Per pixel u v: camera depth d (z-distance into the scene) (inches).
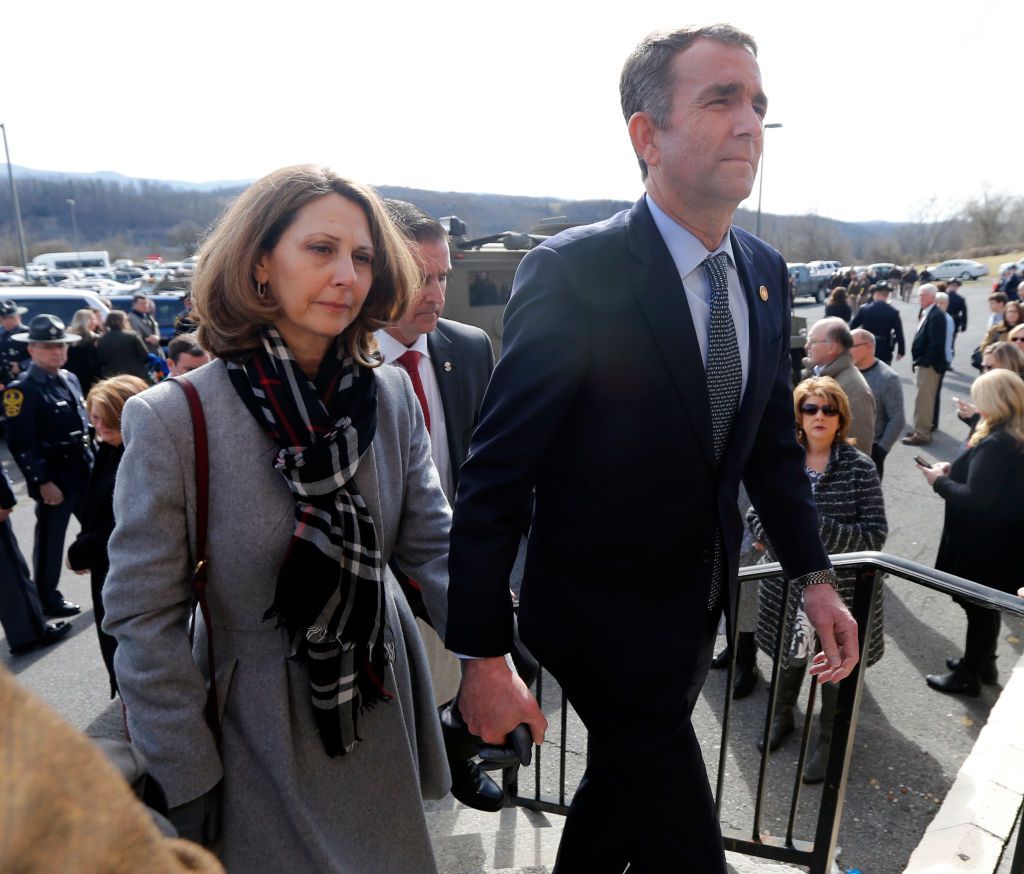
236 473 44.3
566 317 46.5
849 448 121.0
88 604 180.9
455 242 204.8
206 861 19.2
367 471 49.1
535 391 46.7
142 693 42.9
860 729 127.0
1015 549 126.3
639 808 53.1
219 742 45.9
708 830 52.5
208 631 45.5
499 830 99.7
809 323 919.0
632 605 51.8
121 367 291.0
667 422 48.1
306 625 44.3
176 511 43.8
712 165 45.4
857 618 75.5
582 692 54.0
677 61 45.8
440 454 92.2
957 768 116.9
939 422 379.2
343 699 46.5
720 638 149.9
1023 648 153.0
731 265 51.6
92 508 110.8
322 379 46.8
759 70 46.6
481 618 47.5
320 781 47.8
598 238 48.4
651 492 49.3
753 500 62.2
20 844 13.0
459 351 95.2
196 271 45.3
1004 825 93.3
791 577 61.0
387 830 50.5
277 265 43.9
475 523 47.7
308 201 43.4
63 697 139.6
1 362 310.2
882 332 379.6
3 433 340.2
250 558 44.8
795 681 121.9
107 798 14.6
